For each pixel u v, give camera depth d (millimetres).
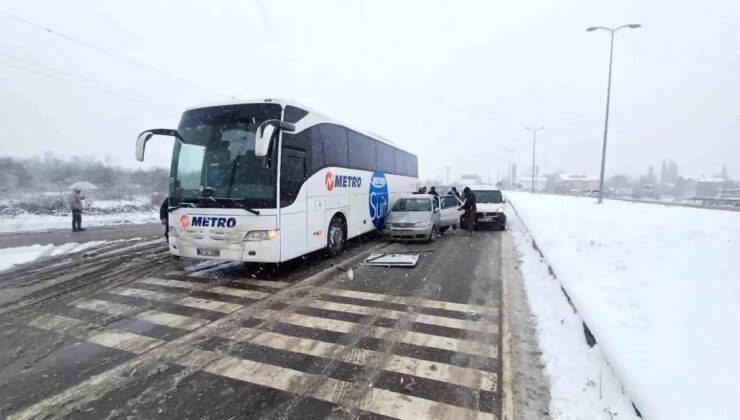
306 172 7859
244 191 6789
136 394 3334
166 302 5820
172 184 7242
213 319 5125
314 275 7547
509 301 5969
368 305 5758
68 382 3514
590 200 28891
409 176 17891
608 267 6730
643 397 2803
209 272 7707
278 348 4270
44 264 8352
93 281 6973
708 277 5496
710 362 3258
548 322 4957
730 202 32031
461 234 13852
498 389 3449
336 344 4383
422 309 5586
